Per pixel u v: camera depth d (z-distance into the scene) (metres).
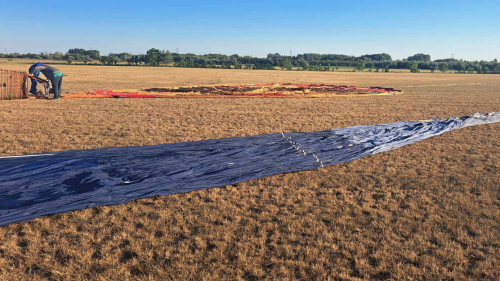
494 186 7.06
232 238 5.04
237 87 27.56
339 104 19.84
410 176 7.67
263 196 6.48
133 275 4.19
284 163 8.25
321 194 6.66
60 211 5.55
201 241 4.91
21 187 6.16
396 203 6.23
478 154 9.52
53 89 18.88
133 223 5.39
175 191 6.50
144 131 11.51
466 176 7.68
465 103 21.34
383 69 133.12
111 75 44.22
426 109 18.39
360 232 5.24
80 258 4.47
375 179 7.50
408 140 10.87
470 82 47.19
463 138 11.46
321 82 42.53
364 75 71.31
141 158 8.00
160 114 14.85
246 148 9.19
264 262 4.47
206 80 39.69
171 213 5.74
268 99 21.59
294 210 5.95
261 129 12.33
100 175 6.86
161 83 32.84
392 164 8.55
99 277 4.10
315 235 5.15
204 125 12.77
